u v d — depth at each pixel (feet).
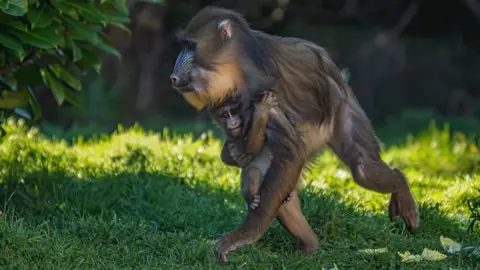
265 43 30.30
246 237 28.84
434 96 97.45
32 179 37.99
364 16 95.91
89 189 37.29
